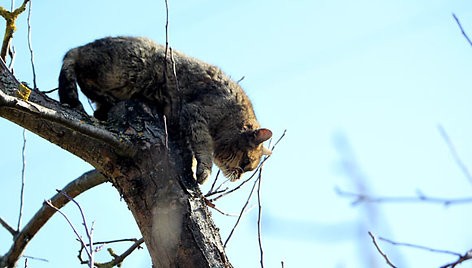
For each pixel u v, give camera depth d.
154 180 4.37
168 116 6.19
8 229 5.62
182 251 4.14
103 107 6.11
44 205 5.44
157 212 4.26
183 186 4.39
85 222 3.90
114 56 5.95
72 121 4.07
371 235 2.57
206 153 6.35
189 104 6.32
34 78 4.98
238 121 6.82
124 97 6.10
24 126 4.31
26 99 4.23
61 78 5.70
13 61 5.02
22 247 5.58
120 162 4.44
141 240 5.20
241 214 4.57
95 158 4.46
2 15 4.91
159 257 4.17
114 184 4.57
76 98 5.68
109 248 5.56
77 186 5.29
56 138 4.36
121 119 4.66
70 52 5.91
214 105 6.52
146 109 4.95
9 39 4.91
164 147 4.52
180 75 6.32
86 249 3.75
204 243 4.20
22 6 4.96
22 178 5.69
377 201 2.17
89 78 6.00
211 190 5.12
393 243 2.54
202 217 4.34
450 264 2.88
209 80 6.56
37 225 5.51
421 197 2.30
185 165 4.61
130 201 4.41
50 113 3.93
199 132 6.31
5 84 4.32
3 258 5.58
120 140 4.33
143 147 4.45
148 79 6.09
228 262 4.24
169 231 4.19
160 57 6.15
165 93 6.19
